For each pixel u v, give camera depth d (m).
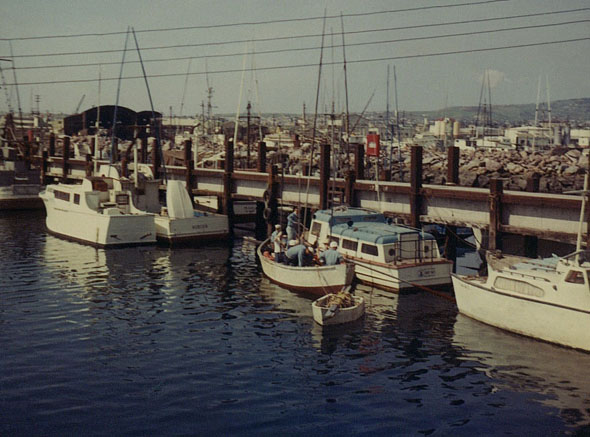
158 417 18.58
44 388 20.62
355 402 19.89
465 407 19.56
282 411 19.16
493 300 27.44
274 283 36.56
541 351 24.42
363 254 36.03
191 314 29.83
